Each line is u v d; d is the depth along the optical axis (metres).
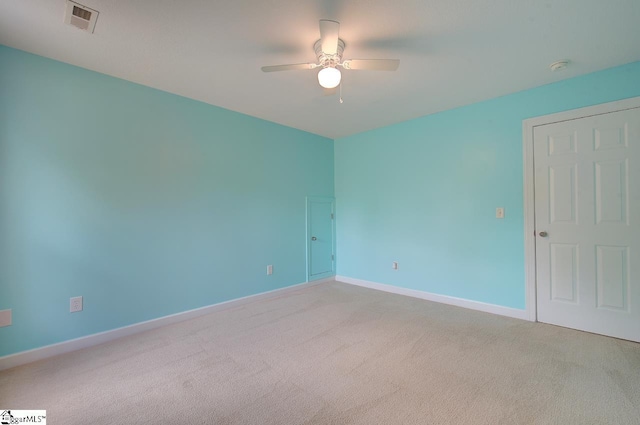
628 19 1.76
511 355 2.12
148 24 1.80
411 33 1.91
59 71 2.24
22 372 1.96
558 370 1.92
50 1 1.59
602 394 1.66
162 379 1.86
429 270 3.55
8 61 2.04
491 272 3.05
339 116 3.57
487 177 3.07
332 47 1.81
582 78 2.52
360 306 3.30
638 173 2.30
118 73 2.44
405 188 3.78
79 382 1.83
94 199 2.39
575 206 2.57
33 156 2.13
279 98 2.99
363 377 1.86
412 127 3.70
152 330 2.66
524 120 2.82
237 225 3.39
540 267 2.74
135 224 2.62
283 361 2.07
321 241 4.44
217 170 3.21
